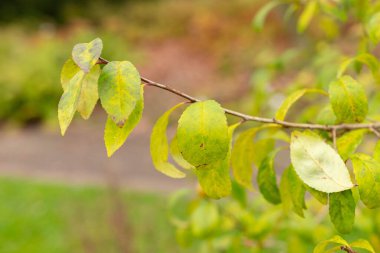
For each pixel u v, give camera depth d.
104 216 4.43
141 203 5.50
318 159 0.94
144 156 7.55
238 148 1.19
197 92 9.99
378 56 4.91
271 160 1.15
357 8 1.76
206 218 1.74
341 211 0.94
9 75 10.16
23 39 13.99
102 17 15.99
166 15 15.03
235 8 13.49
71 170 7.28
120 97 0.84
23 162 7.80
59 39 13.07
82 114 0.92
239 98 9.17
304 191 1.05
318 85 1.84
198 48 12.61
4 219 5.46
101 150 8.08
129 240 3.79
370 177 0.93
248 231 1.81
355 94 1.10
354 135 1.12
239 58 10.58
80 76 0.86
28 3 16.91
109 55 11.52
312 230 1.77
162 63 12.37
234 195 1.71
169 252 3.89
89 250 3.90
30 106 9.86
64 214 5.15
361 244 0.88
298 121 1.75
